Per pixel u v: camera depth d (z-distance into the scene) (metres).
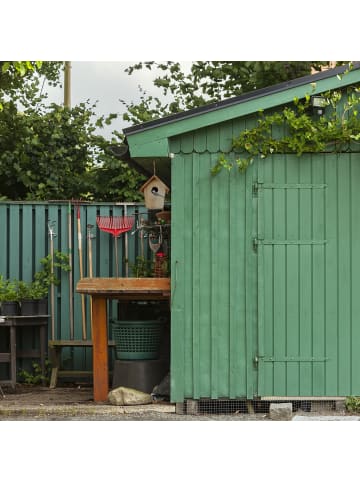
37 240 12.43
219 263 9.35
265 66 13.65
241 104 9.26
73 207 12.51
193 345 9.32
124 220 10.87
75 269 12.45
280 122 9.30
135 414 9.28
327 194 9.35
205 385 9.31
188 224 9.38
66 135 14.20
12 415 9.34
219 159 9.29
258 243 9.33
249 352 9.32
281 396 9.30
